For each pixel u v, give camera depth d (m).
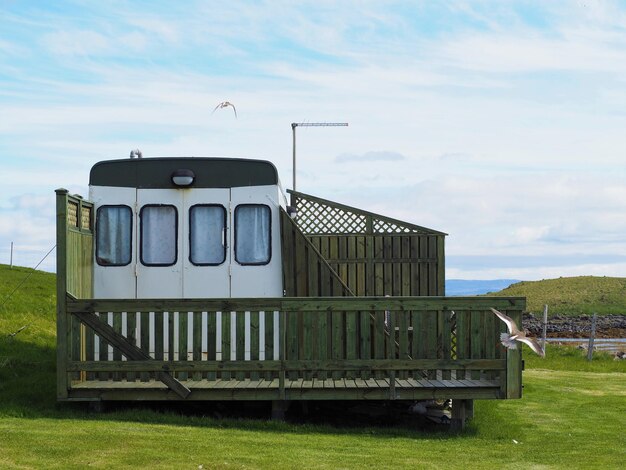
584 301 77.75
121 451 8.66
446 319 11.42
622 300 77.94
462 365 11.35
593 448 10.75
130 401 12.41
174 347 12.50
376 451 9.63
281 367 11.29
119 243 12.69
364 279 15.93
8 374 13.68
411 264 15.92
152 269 12.64
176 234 12.69
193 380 11.84
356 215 15.97
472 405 12.38
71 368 11.21
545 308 27.22
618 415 13.48
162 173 12.73
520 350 11.28
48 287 24.38
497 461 9.63
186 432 10.00
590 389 16.64
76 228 11.78
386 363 11.34
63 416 10.85
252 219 12.70
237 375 11.38
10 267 29.66
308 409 13.05
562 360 24.20
